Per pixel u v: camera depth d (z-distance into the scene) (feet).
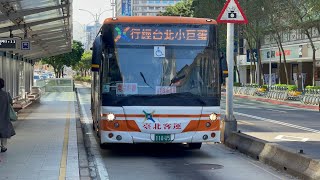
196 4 186.50
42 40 101.30
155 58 40.14
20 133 55.31
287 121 77.00
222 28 168.45
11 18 55.21
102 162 40.06
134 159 41.57
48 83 171.83
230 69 49.62
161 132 39.55
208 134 40.29
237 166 37.93
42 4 64.64
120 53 39.88
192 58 40.57
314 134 60.03
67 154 40.37
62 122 68.74
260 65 178.91
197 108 40.14
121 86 39.58
